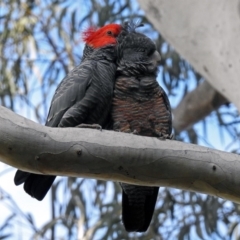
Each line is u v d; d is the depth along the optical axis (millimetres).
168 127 9266
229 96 11133
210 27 11188
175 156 7043
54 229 15359
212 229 15297
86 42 9844
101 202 15664
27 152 6754
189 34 11586
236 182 7148
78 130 6918
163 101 9312
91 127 7301
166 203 15922
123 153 6949
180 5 11633
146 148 6992
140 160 6988
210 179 7141
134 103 9016
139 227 9398
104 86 8852
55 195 16000
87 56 9672
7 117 6711
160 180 7148
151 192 9109
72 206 15734
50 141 6773
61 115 8719
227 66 10891
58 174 7023
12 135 6668
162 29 12164
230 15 10781
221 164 7121
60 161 6867
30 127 6738
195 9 11406
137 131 9062
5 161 6844
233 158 7172
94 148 6883
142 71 9172
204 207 15500
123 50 9344
